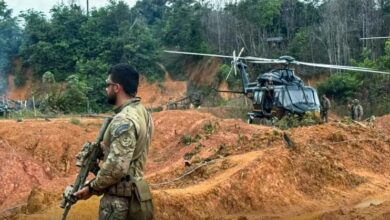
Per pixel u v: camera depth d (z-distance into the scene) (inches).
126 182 200.7
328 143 659.4
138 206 201.5
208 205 475.2
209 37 2864.2
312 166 557.9
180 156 821.2
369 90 1983.3
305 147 591.2
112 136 198.2
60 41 2903.5
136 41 2837.1
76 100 1988.2
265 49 2576.3
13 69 3026.6
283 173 536.7
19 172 750.5
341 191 543.8
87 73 2664.9
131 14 3115.2
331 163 577.3
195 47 2886.3
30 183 745.0
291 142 587.5
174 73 2851.9
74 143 983.0
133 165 203.5
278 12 2726.4
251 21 2728.8
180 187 537.6
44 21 3009.4
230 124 977.5
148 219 205.2
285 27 2738.7
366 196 535.5
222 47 2755.9
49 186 560.4
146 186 205.5
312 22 2704.2
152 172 737.6
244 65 1187.9
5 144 818.8
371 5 2470.5
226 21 2790.4
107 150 203.0
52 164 940.0
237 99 1883.6
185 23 2970.0
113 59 2817.4
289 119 941.2
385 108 1840.6
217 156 642.2
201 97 2235.5
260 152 601.0
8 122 1101.7
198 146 828.0
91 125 1127.6
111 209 199.6
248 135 783.7
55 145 967.6
